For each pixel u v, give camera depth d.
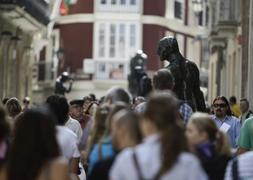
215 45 42.31
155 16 64.50
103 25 64.56
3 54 41.84
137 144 9.09
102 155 9.71
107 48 64.62
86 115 18.42
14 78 44.47
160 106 8.36
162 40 15.04
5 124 9.18
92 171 9.16
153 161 8.22
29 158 8.54
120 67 64.62
